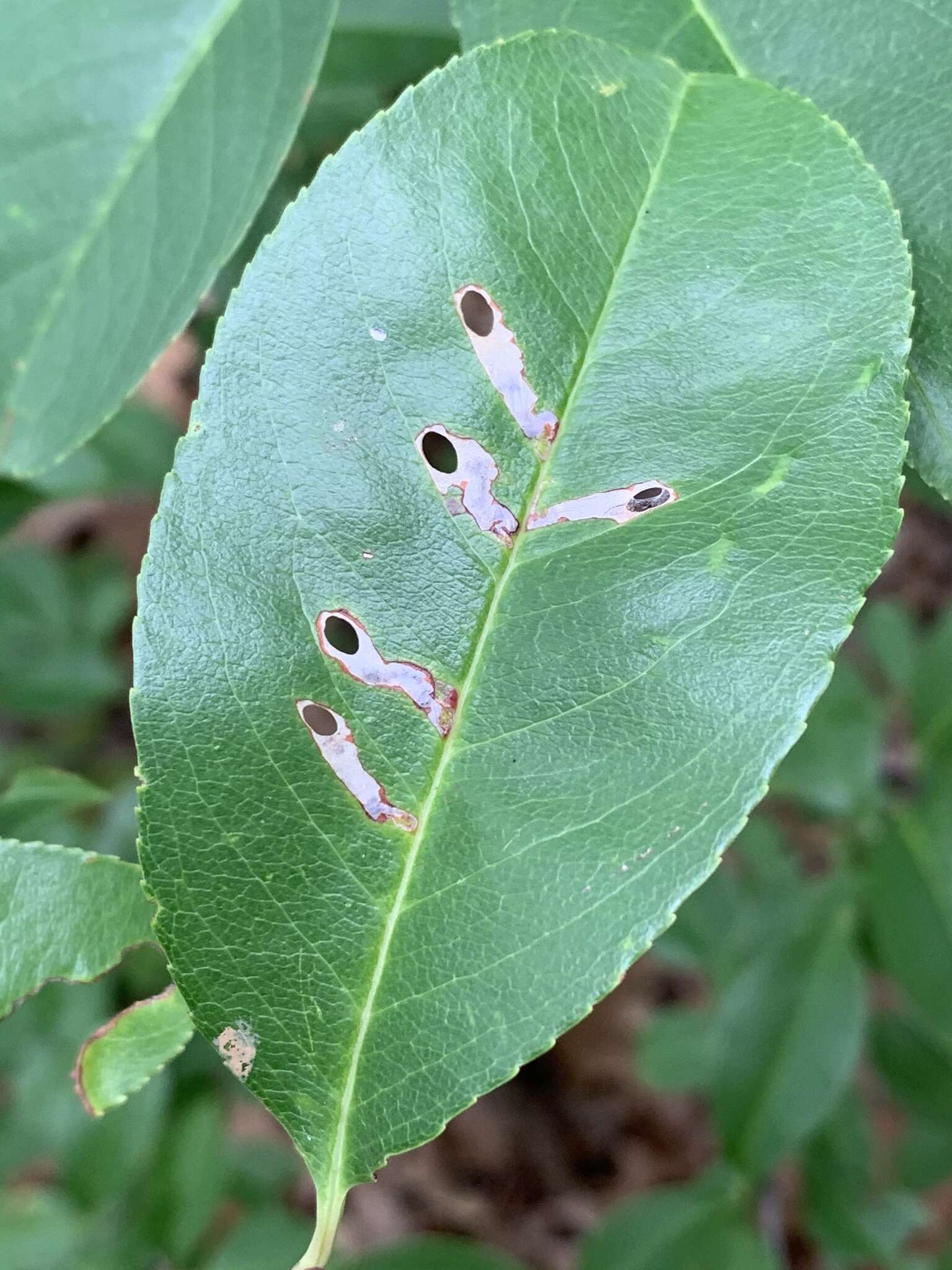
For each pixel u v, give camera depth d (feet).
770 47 0.41
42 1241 0.74
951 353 0.39
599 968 0.36
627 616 0.38
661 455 0.38
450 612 0.38
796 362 0.38
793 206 0.38
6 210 0.46
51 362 0.46
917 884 0.67
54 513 1.55
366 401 0.38
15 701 0.93
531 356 0.38
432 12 0.53
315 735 0.38
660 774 0.37
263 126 0.44
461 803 0.38
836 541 0.37
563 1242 1.37
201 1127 0.78
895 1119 1.12
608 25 0.41
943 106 0.39
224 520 0.38
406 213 0.38
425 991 0.37
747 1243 0.74
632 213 0.39
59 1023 0.76
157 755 0.38
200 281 0.44
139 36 0.46
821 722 0.73
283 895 0.38
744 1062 0.70
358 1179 0.37
